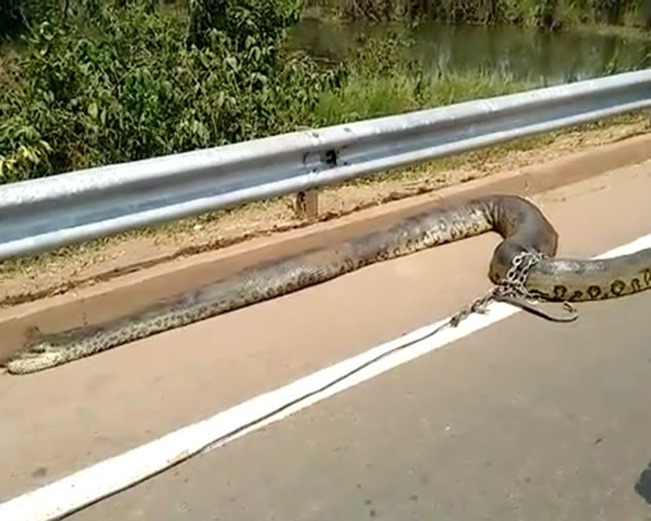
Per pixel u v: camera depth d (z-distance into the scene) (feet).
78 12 20.48
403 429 8.66
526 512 7.61
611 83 16.66
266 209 13.82
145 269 11.39
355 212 13.66
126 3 21.12
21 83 18.38
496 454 8.36
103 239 12.05
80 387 9.20
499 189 15.12
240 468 8.03
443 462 8.21
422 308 11.18
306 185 12.35
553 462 8.27
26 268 11.35
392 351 10.09
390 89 22.70
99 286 10.87
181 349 10.02
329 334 10.44
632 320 11.05
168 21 20.31
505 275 11.69
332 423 8.71
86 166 15.03
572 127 17.76
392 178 15.44
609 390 9.49
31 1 27.99
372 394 9.23
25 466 7.97
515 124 15.30
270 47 19.33
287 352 10.00
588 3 60.13
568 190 15.93
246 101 17.15
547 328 10.77
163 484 7.80
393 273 12.20
